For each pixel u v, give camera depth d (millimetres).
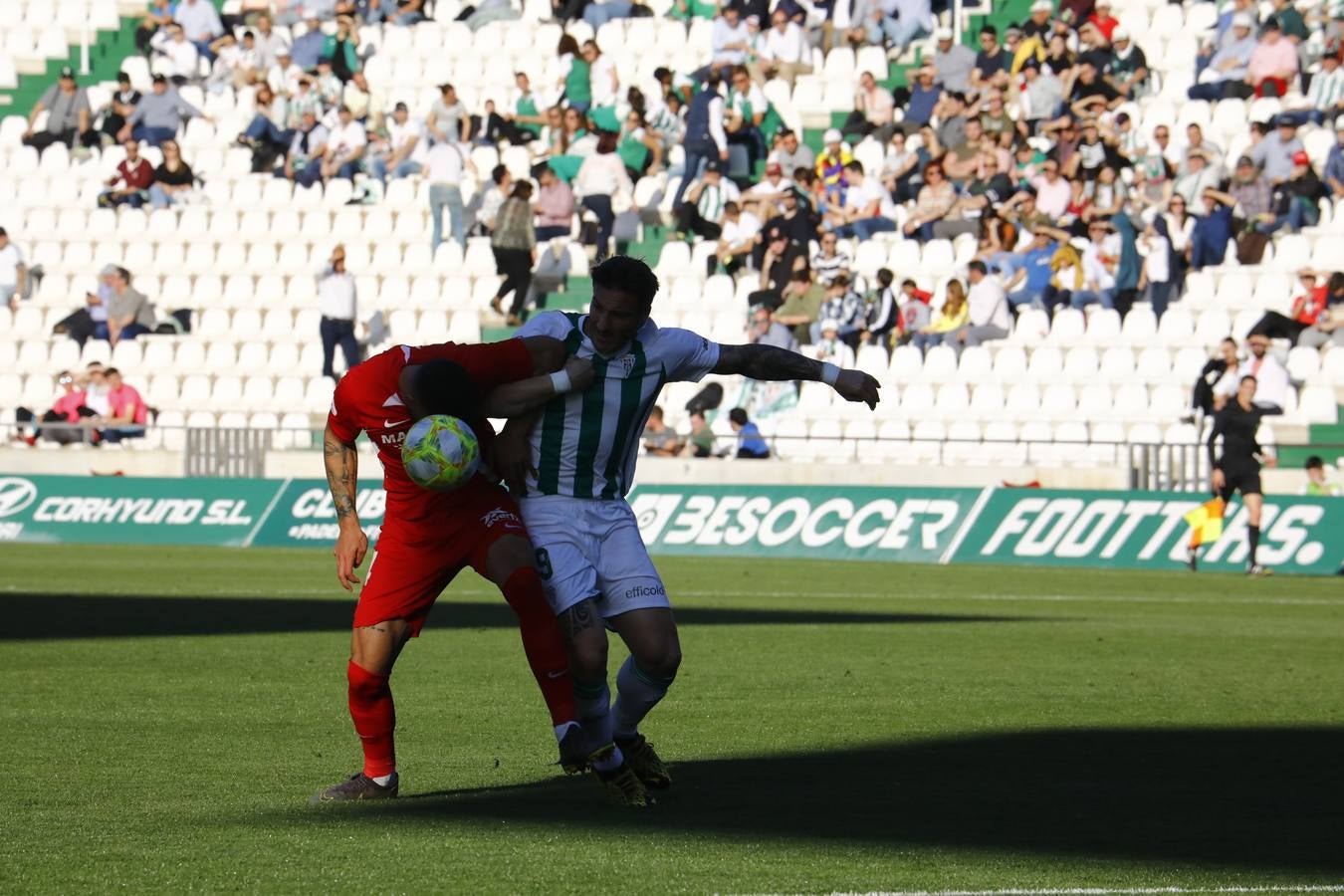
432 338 83625
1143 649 36188
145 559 63719
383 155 90812
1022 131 82625
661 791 19000
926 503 67188
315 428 75688
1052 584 55656
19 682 29125
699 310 79938
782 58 90500
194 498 73812
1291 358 72562
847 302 75438
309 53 96125
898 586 54281
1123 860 15266
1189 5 91625
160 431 79500
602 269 17891
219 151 94062
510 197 79562
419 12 99875
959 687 29438
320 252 88625
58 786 19141
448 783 19625
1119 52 86500
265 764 20859
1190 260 78188
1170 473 65938
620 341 18219
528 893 13766
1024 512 65938
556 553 18188
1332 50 83938
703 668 32094
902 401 74500
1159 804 18281
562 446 18297
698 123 82688
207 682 29219
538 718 25188
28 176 94000
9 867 14719
